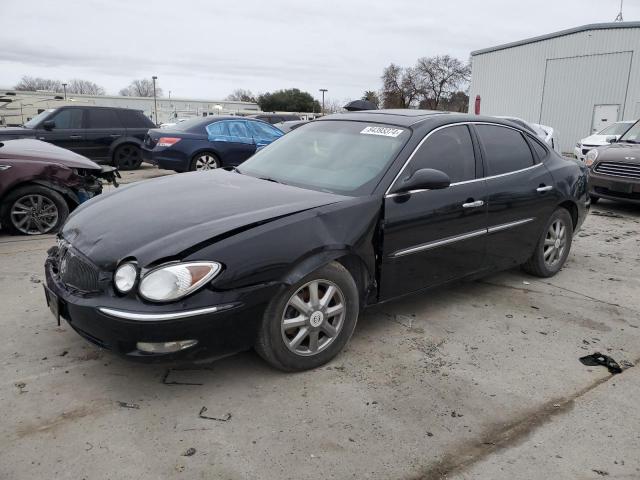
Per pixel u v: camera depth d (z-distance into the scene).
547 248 5.01
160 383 3.04
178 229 2.88
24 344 3.44
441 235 3.79
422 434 2.65
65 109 12.43
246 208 3.14
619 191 8.25
